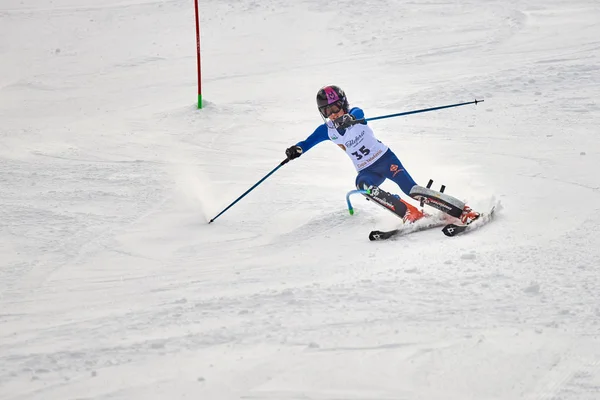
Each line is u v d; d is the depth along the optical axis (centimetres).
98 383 1286
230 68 6106
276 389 1216
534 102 4009
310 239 2289
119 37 7512
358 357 1308
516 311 1468
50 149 3838
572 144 3169
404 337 1379
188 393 1222
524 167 2869
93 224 2602
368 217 2462
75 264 2212
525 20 6850
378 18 7375
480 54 5734
